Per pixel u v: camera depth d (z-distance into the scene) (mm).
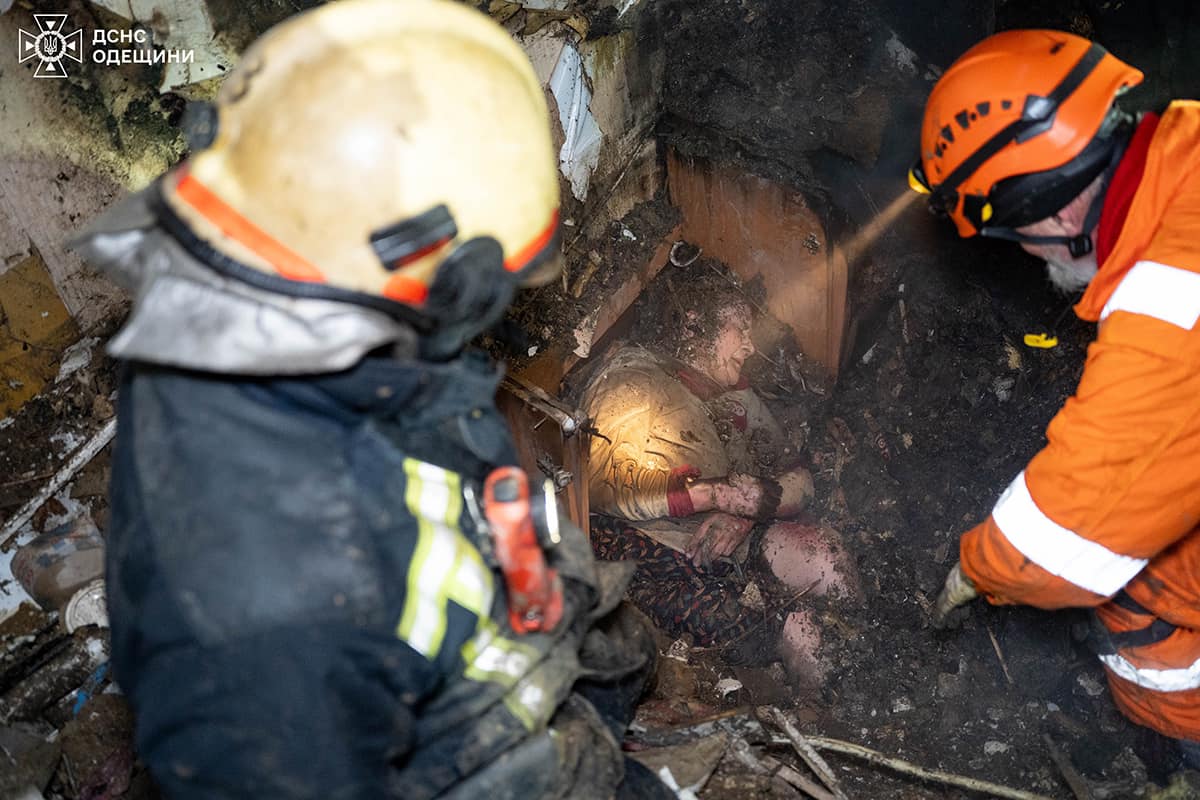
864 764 2859
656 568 3697
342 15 1140
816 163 3834
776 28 3959
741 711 2322
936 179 1976
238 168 1075
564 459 3064
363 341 1062
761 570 3719
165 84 2564
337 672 1017
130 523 1058
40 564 2480
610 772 1485
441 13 1191
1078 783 2902
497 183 1142
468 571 1218
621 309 4020
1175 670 2332
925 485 3848
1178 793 2785
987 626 3438
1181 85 4066
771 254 4137
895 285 3957
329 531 1050
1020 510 1903
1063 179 1808
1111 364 1738
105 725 2254
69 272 2586
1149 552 1868
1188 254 1675
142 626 1013
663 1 3838
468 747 1341
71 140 2453
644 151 4055
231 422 1053
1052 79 1790
